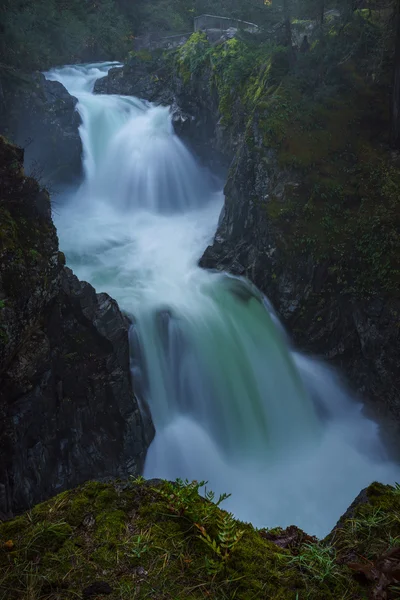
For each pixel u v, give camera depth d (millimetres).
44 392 8633
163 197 19531
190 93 20484
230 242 15219
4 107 16266
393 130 14742
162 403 11227
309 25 20094
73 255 14883
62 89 18812
